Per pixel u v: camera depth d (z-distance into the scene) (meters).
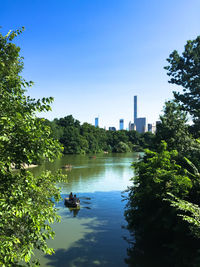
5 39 6.16
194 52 22.12
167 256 10.86
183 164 14.34
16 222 5.50
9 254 4.48
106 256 11.56
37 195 6.12
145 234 13.20
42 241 5.66
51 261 11.07
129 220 16.66
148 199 12.66
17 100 5.23
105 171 45.66
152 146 19.81
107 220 17.34
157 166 12.65
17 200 4.80
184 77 22.55
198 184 10.85
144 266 10.44
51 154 5.29
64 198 23.95
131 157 90.81
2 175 5.00
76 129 122.19
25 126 4.88
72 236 14.29
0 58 5.77
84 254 11.83
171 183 11.37
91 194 26.02
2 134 4.66
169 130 18.36
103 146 139.38
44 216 5.65
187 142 16.78
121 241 13.47
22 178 5.25
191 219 7.42
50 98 5.67
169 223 10.35
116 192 27.05
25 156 5.13
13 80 5.50
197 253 8.58
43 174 6.97
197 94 22.33
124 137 154.38
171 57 23.75
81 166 54.75
